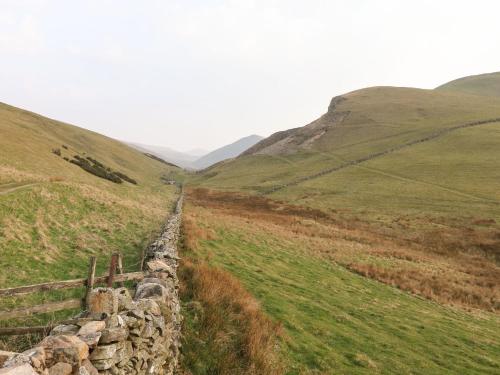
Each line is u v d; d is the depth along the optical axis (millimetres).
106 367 6484
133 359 7758
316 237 50406
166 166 192750
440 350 19547
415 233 56531
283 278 25891
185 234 29125
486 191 71125
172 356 10281
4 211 20531
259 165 134125
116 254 9852
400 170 91375
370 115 151000
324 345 16188
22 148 51969
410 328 22109
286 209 72062
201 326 12828
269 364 12203
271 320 16172
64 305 8281
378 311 24234
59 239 20359
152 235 27250
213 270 18641
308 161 120562
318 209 71000
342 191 83000
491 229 55219
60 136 109000
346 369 14570
